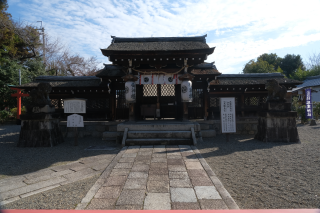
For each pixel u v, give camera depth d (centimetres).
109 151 696
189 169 468
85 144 832
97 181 398
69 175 452
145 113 1121
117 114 1111
